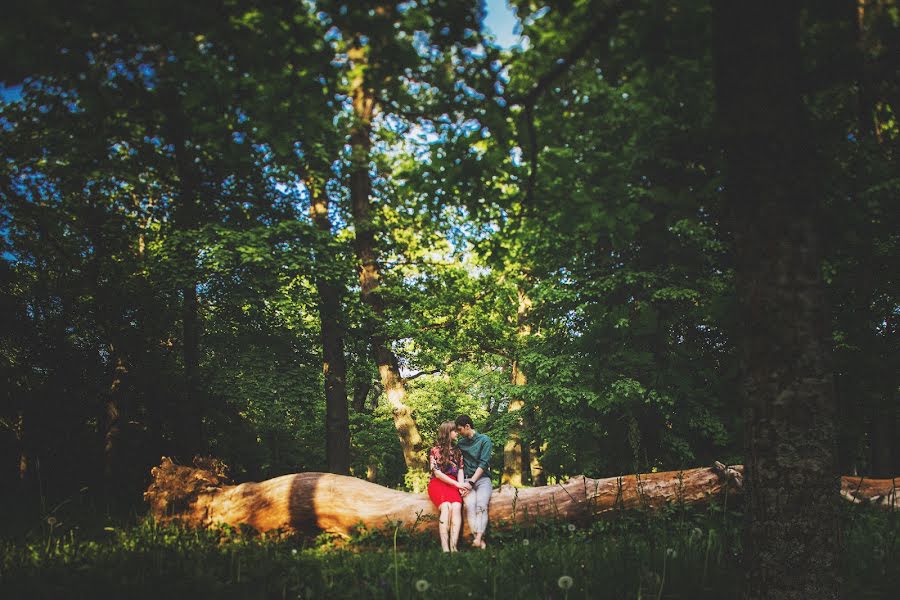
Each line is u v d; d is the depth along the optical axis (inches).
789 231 99.7
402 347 629.6
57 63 119.2
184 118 155.0
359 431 880.3
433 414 990.4
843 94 163.3
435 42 136.2
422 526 260.2
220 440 503.8
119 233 449.7
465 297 586.2
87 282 451.5
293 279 494.0
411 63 139.3
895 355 312.7
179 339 522.0
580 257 470.6
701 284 409.4
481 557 187.8
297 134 149.9
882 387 323.9
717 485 256.1
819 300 99.8
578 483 265.1
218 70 136.6
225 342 516.4
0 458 455.5
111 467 434.9
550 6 130.6
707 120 153.5
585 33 129.8
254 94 140.3
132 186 425.1
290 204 526.9
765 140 101.1
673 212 153.0
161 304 457.1
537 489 269.1
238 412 519.2
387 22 128.0
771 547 97.7
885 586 137.5
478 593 141.9
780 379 98.5
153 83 143.7
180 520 291.0
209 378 465.1
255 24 128.5
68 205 417.1
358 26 127.0
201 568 169.3
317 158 446.9
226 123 148.3
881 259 267.7
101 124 165.3
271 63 130.0
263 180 470.3
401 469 1066.1
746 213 103.3
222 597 145.7
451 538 246.4
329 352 540.4
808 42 148.9
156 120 157.0
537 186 163.2
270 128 144.6
